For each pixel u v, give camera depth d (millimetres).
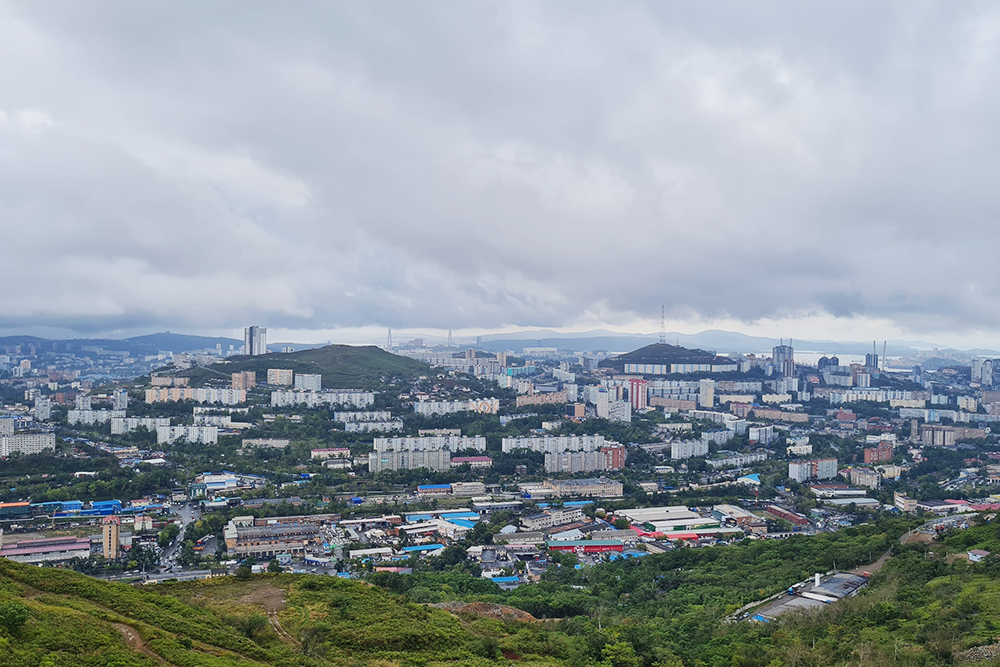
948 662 162875
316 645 155875
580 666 174000
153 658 128125
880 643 181500
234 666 131000
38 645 121688
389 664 152625
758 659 185625
